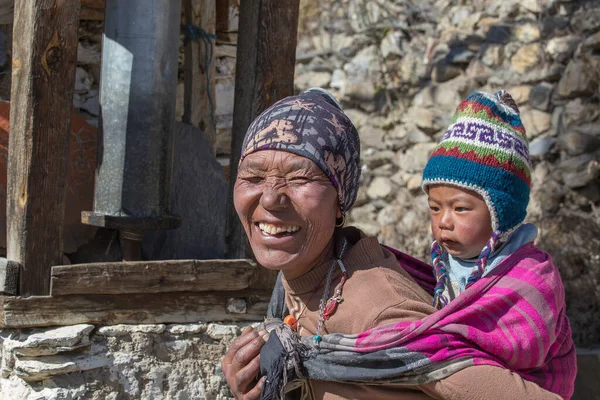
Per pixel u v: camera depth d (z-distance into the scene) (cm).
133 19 286
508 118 192
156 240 321
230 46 411
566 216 630
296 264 182
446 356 167
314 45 794
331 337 177
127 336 279
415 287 185
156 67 289
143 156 289
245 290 299
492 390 163
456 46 728
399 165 757
